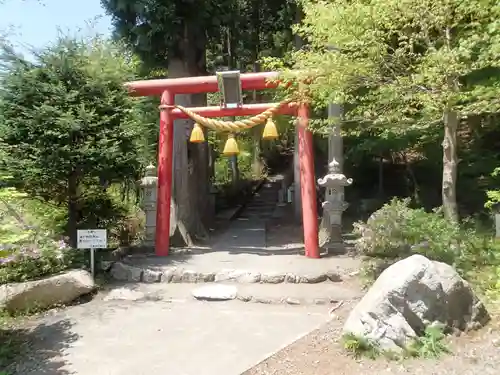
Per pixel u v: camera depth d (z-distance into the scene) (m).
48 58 7.28
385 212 6.73
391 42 6.24
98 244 6.86
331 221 8.86
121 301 6.30
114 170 7.68
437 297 4.13
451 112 6.11
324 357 4.07
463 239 5.99
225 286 6.64
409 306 4.09
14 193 5.65
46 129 6.95
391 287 4.13
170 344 4.68
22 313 5.59
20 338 4.87
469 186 10.66
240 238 11.48
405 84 5.82
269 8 13.82
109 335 4.97
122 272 7.38
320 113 10.52
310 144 8.32
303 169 8.32
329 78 5.98
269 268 7.36
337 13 5.55
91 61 7.58
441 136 10.16
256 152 23.69
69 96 7.04
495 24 4.70
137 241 9.77
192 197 11.08
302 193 8.41
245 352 4.40
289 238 11.44
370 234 6.62
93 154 7.09
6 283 5.71
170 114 8.80
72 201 7.76
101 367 4.14
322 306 5.87
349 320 4.34
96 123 7.21
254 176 23.25
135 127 7.83
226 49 16.72
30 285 5.70
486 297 4.94
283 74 6.98
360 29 5.54
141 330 5.12
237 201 18.98
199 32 11.03
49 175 7.14
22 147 7.07
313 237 8.25
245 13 13.32
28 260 6.03
